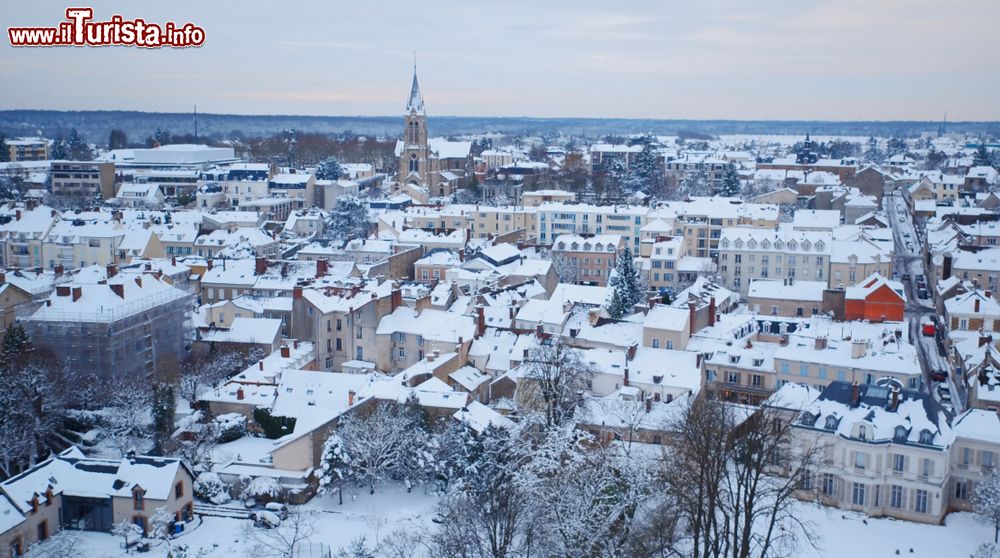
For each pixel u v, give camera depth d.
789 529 121.94
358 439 135.75
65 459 129.88
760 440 113.25
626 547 111.56
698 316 183.25
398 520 124.88
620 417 141.38
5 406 140.25
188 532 123.94
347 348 184.88
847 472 128.50
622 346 174.75
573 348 165.75
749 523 107.38
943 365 194.50
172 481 123.75
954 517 127.00
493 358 174.50
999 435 126.81
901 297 197.62
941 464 123.69
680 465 116.38
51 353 160.38
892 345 164.12
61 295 166.50
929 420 127.88
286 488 134.12
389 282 197.38
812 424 132.62
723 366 165.50
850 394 135.62
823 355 161.12
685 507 113.62
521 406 152.75
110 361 162.00
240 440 150.50
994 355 165.12
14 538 115.75
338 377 157.00
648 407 145.88
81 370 162.75
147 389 156.00
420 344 179.75
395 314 185.12
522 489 111.06
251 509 131.75
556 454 117.12
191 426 150.50
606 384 160.25
